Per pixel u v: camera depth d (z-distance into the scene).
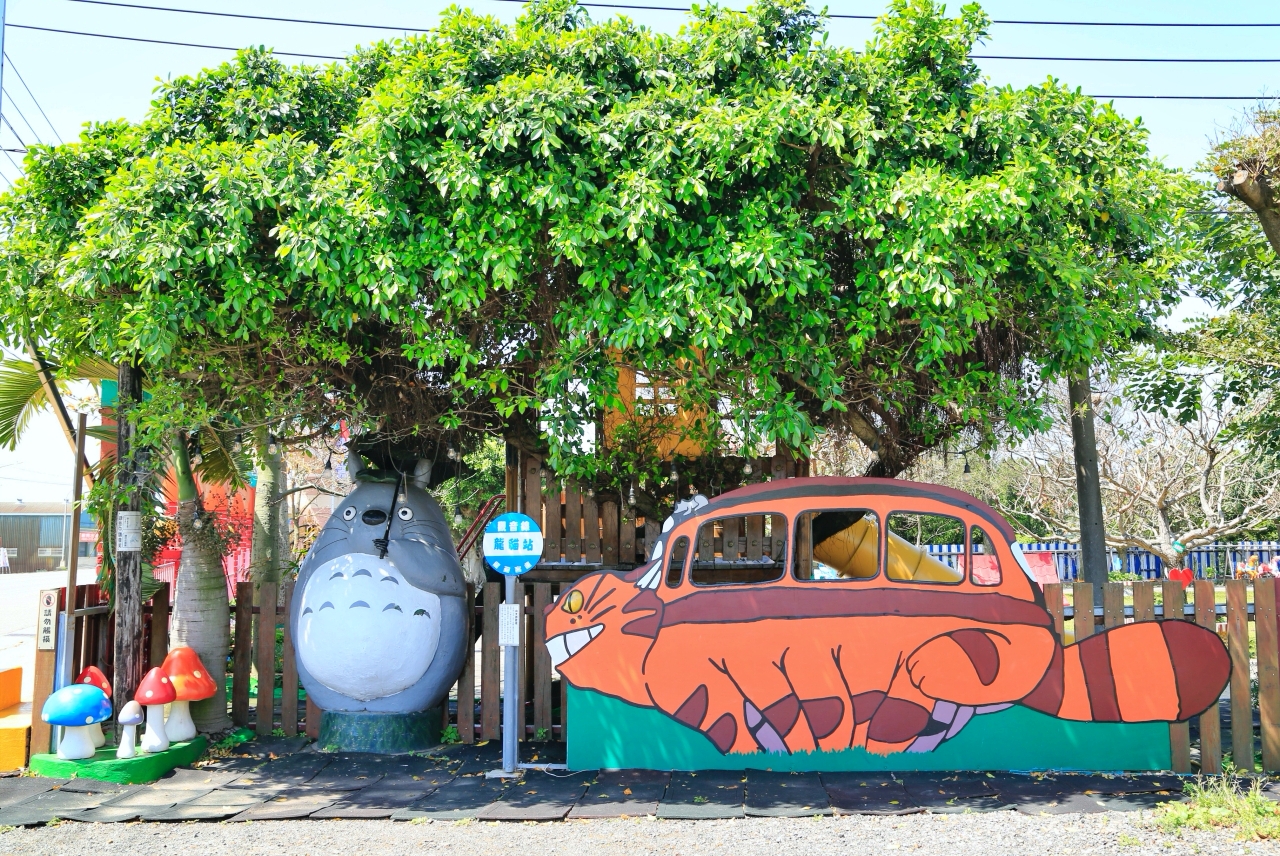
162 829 6.05
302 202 6.47
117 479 7.90
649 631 7.27
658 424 8.97
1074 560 25.66
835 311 7.20
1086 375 8.66
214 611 8.39
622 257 6.57
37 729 7.39
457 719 8.88
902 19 6.89
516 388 8.05
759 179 6.77
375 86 7.09
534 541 7.32
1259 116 8.36
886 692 7.08
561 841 5.73
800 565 8.63
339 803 6.53
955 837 5.64
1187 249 8.13
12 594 26.69
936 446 9.88
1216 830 5.62
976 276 6.41
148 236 6.35
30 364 9.47
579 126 6.51
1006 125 6.58
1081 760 6.95
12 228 7.25
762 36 6.92
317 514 22.27
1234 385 11.74
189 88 7.71
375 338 7.99
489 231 6.44
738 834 5.79
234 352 7.58
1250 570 21.59
